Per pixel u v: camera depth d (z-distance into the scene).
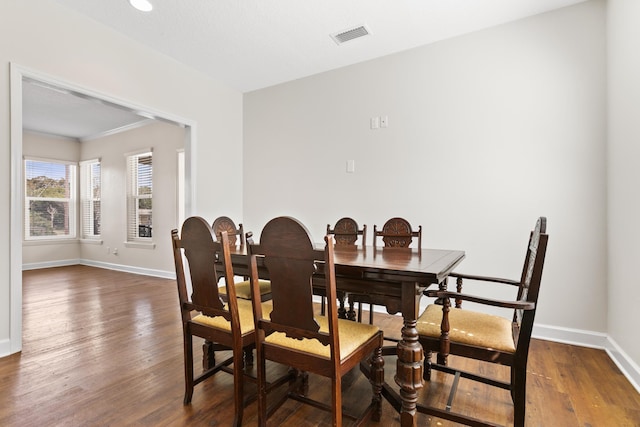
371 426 1.44
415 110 3.02
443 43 2.89
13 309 2.15
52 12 2.34
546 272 2.46
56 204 5.99
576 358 2.12
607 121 2.25
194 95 3.49
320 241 3.53
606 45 2.26
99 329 2.62
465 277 1.88
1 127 2.10
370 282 1.43
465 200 2.79
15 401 1.59
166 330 2.60
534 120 2.52
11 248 2.15
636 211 1.82
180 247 1.56
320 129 3.56
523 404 1.28
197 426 1.42
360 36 2.84
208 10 2.48
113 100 2.73
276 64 3.37
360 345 1.31
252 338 1.49
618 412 1.53
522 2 2.38
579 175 2.37
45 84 2.34
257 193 4.02
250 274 1.30
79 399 1.62
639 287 1.78
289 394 1.47
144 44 2.97
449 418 1.34
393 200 3.12
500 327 1.48
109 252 5.68
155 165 5.03
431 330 1.45
